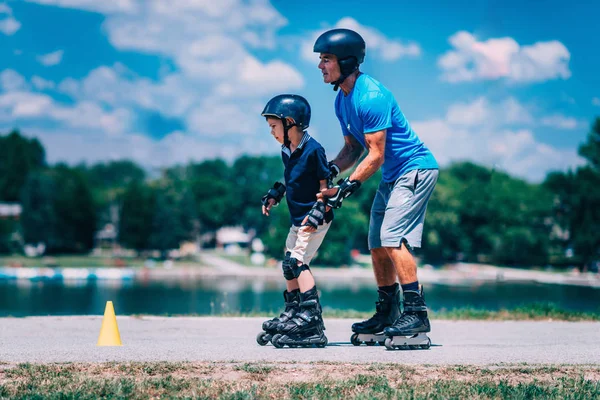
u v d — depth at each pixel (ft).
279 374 19.25
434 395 16.69
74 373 18.99
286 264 25.18
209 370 19.66
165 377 18.43
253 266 310.24
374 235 26.43
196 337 27.91
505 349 25.27
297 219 25.25
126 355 22.25
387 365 20.65
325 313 41.32
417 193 25.21
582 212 286.25
